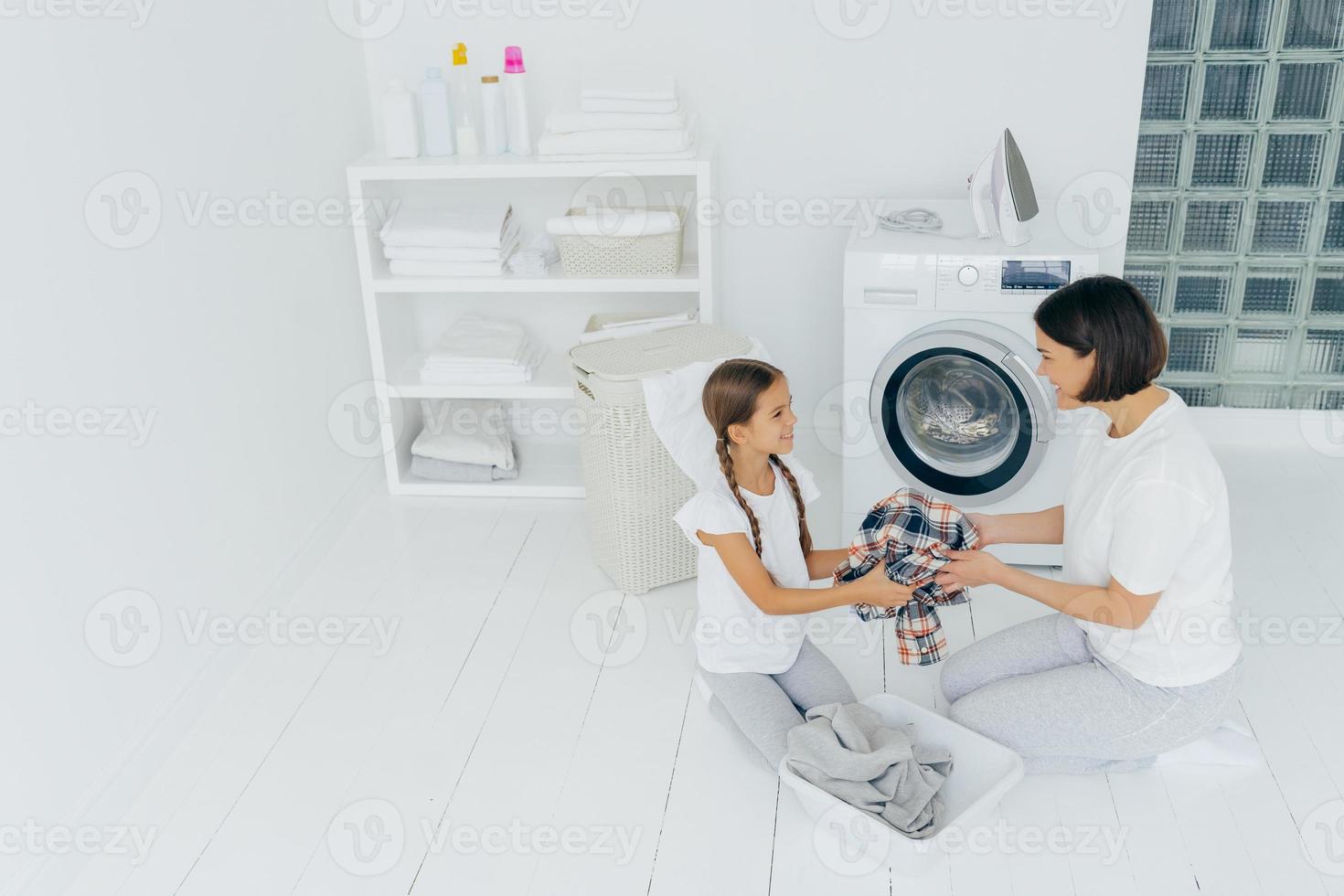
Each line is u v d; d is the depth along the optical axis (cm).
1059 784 216
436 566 298
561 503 331
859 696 243
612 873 200
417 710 243
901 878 196
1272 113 315
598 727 237
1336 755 220
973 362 268
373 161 308
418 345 355
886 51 315
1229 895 190
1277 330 338
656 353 271
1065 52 310
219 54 252
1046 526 224
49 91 199
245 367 265
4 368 189
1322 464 332
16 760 193
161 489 233
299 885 199
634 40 320
